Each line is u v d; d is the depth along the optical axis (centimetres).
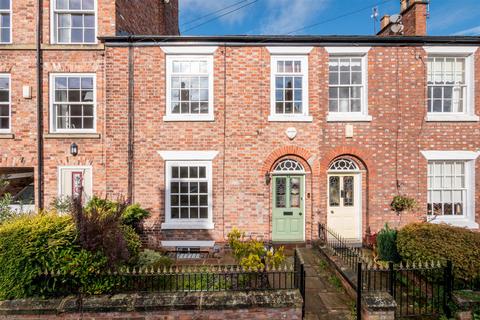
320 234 850
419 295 527
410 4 1027
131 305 465
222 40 882
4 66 884
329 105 927
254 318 477
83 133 884
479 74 913
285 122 892
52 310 459
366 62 905
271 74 896
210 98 892
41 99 887
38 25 882
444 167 923
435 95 937
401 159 902
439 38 892
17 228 486
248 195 887
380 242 704
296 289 502
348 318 514
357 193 917
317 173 888
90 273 478
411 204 880
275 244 887
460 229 596
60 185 884
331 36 882
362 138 901
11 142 884
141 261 619
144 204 878
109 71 877
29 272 465
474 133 908
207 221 885
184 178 891
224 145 884
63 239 483
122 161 876
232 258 812
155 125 881
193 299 475
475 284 533
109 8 899
